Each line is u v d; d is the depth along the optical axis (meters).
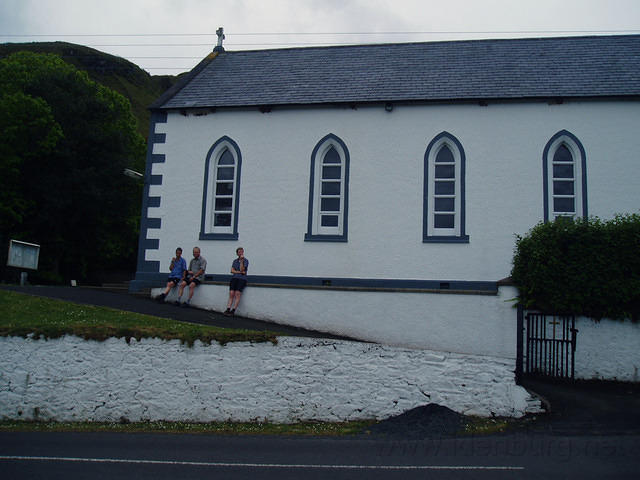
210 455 8.53
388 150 18.41
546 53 20.33
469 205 17.69
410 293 15.84
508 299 14.98
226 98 19.89
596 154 17.39
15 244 22.38
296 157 18.94
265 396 11.21
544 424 10.48
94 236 40.94
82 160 38.22
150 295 18.42
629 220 14.34
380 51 22.02
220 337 11.53
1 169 34.53
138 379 11.53
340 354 11.24
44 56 42.34
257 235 18.77
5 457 8.36
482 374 11.04
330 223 18.73
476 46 21.47
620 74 18.45
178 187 19.48
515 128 17.84
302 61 22.06
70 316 14.80
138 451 8.82
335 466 7.80
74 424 11.28
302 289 16.77
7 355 11.93
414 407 10.97
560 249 14.16
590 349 13.93
